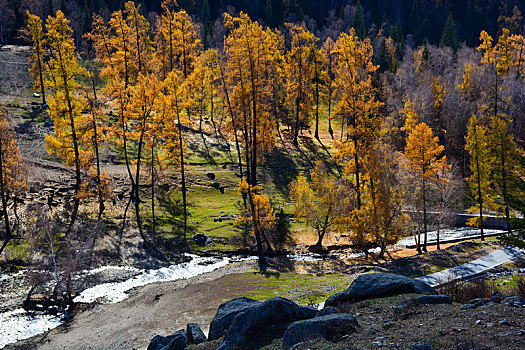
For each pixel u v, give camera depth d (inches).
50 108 1705.2
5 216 1460.4
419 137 1605.6
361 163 1720.0
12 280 1250.0
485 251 1456.7
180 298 1179.9
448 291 703.7
